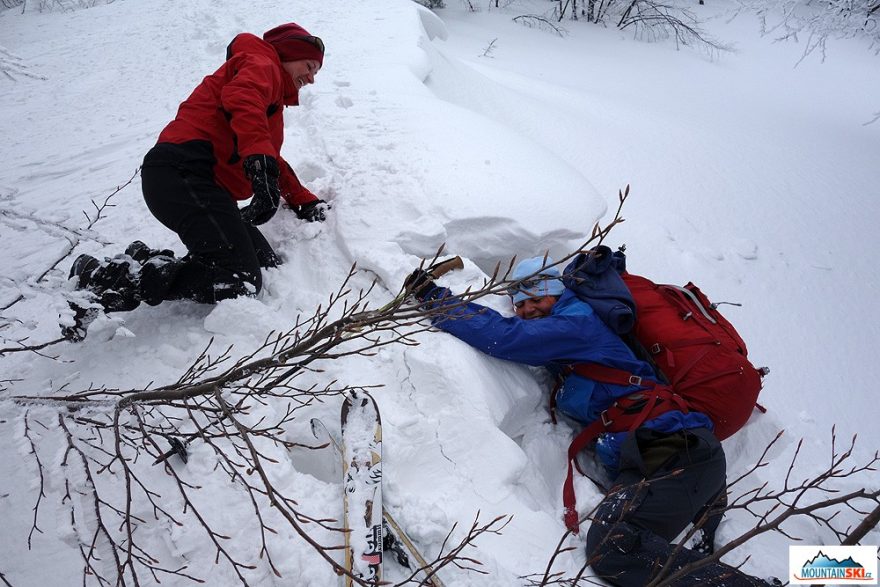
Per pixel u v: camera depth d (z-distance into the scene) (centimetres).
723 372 228
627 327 241
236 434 144
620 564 190
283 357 161
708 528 218
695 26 1223
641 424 218
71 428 204
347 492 185
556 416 255
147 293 229
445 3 1242
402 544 177
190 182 237
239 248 243
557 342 231
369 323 159
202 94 253
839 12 838
